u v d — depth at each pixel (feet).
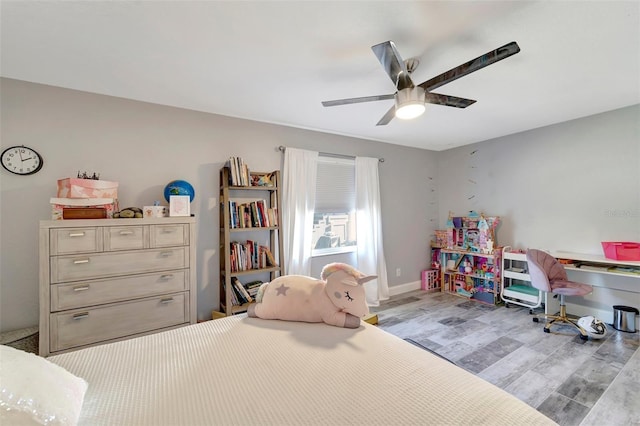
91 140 7.79
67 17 4.77
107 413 2.83
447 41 5.63
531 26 5.18
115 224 6.65
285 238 10.77
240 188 9.21
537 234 11.92
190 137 9.18
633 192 9.45
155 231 7.14
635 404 5.90
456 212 15.24
